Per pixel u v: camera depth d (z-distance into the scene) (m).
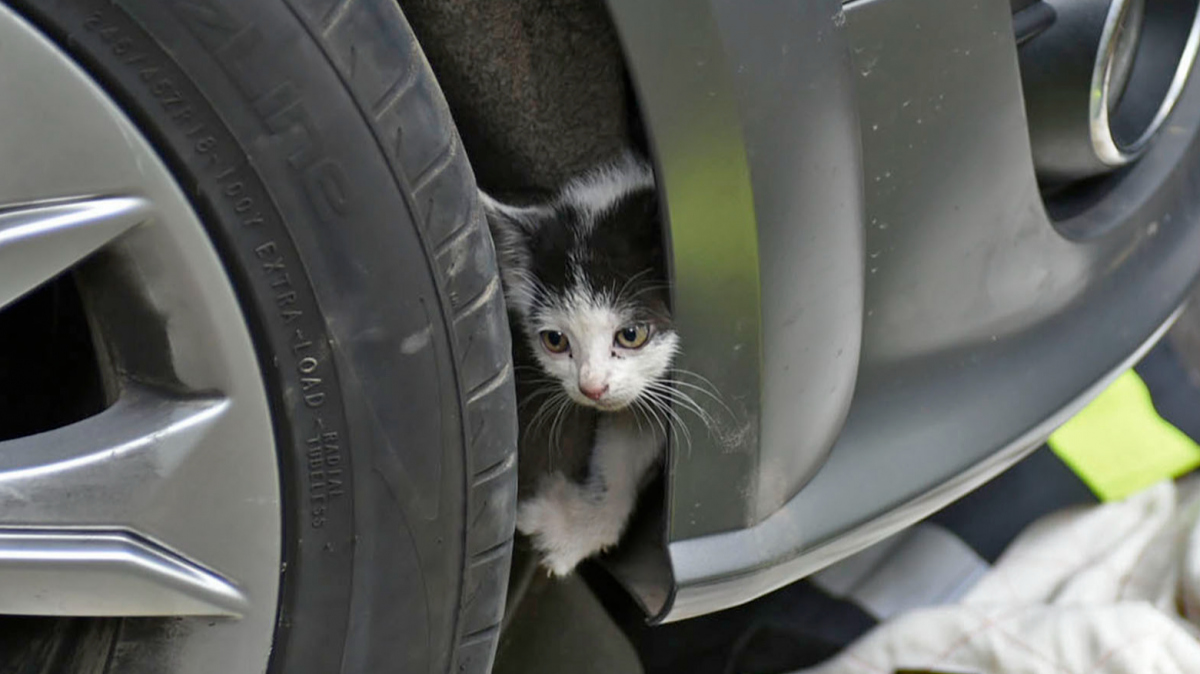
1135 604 3.19
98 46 1.71
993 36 2.46
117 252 1.80
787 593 3.39
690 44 2.10
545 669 3.06
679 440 2.40
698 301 2.29
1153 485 3.65
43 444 1.84
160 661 1.98
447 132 2.00
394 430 2.01
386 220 1.93
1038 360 2.94
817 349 2.46
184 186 1.79
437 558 2.12
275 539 1.96
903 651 3.20
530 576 3.10
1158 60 3.13
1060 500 3.66
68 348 2.04
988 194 2.63
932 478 2.75
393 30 1.90
